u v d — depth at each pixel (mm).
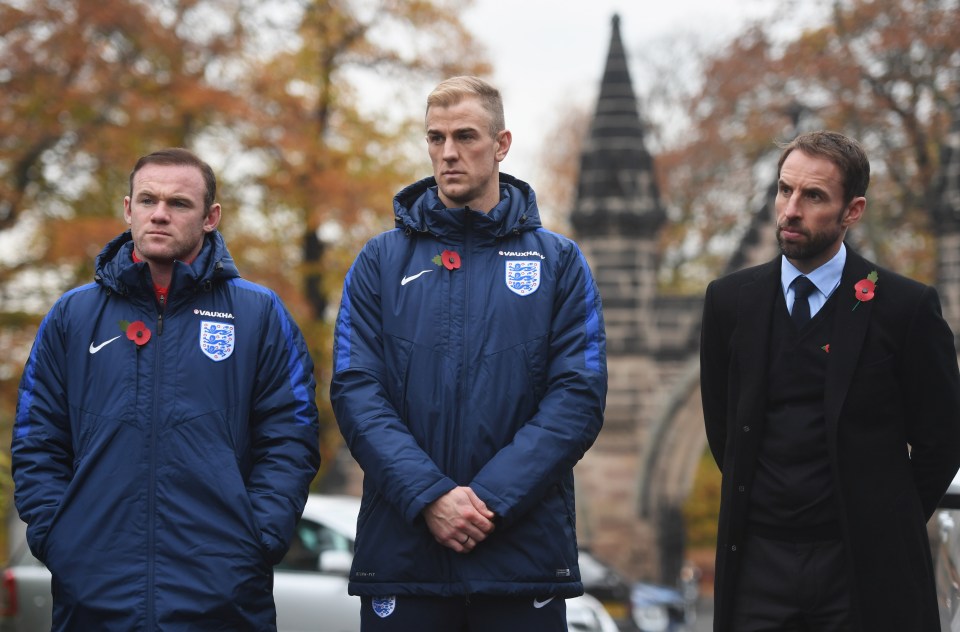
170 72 51031
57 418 12352
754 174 83375
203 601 11773
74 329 12344
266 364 12531
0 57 47719
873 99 62312
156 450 12016
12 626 23906
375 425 11828
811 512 11938
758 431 12172
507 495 11531
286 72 56406
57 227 47625
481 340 12070
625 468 65500
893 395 12133
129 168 49688
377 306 12359
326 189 54125
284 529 12133
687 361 65062
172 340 12258
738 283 12641
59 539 11906
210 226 12727
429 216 12359
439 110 12258
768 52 65562
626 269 65312
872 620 11758
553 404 11984
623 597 33469
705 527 95750
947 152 60062
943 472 12359
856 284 12258
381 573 11812
